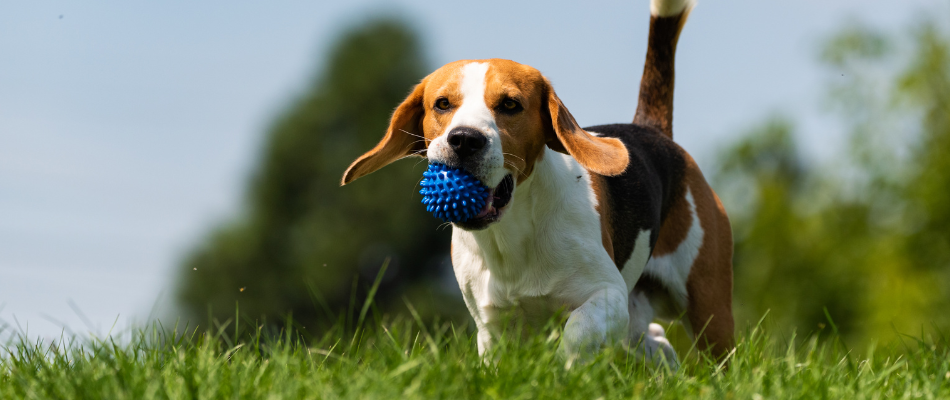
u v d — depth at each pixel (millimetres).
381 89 35469
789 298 28250
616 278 5223
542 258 5164
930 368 4906
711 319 6273
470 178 4656
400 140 5500
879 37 26203
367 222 32250
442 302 30562
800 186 34875
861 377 4551
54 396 3744
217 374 3955
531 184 5125
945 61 25062
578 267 5148
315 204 34281
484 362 4285
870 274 25438
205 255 33812
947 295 23609
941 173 24531
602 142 5113
